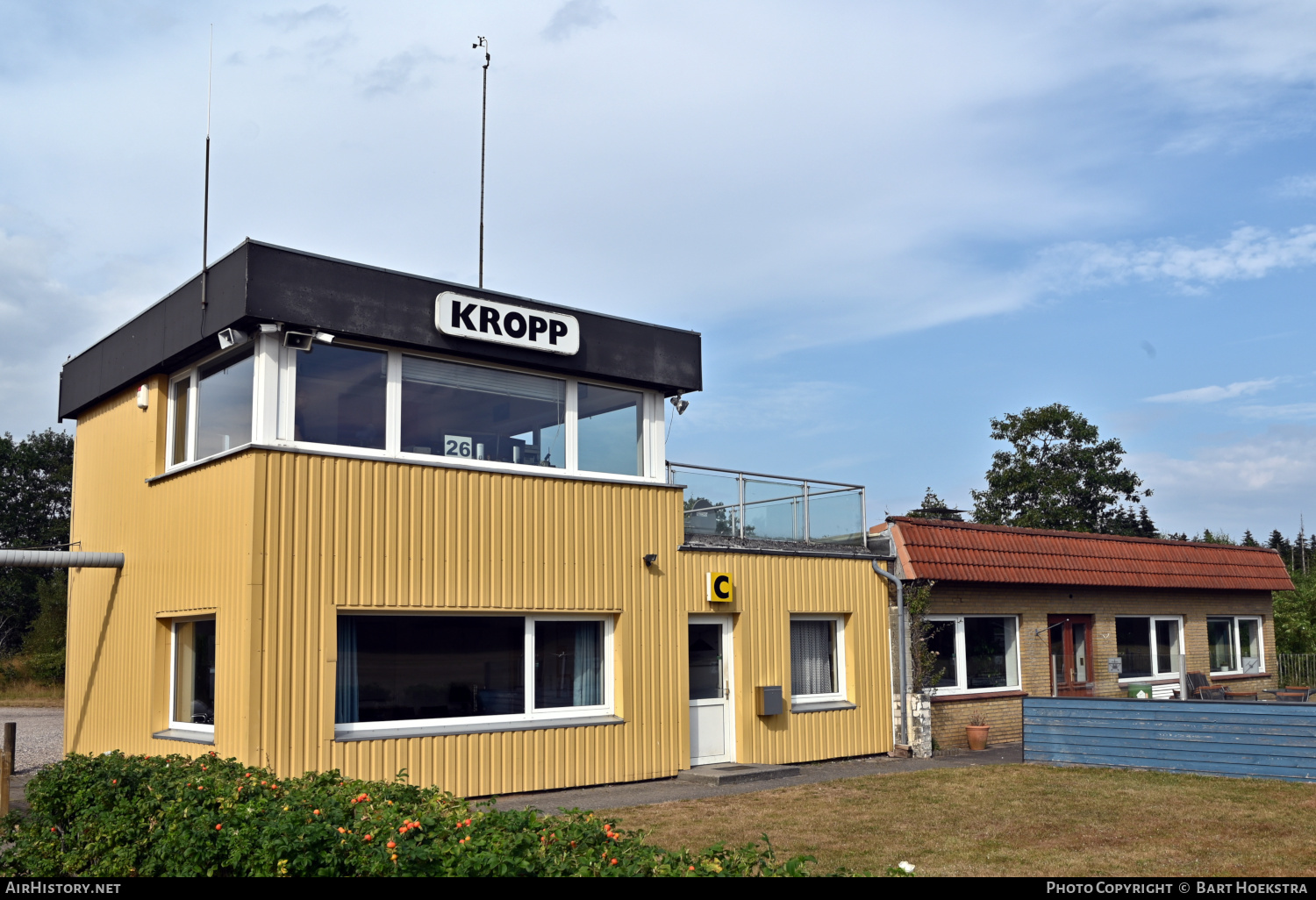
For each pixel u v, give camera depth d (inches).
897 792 481.1
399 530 460.4
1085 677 772.6
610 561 533.0
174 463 513.0
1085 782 502.0
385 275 465.1
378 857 215.3
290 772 417.1
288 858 221.1
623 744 523.5
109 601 557.3
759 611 594.9
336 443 452.4
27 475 2206.0
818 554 629.0
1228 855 342.0
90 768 312.8
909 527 671.8
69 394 616.4
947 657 687.1
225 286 442.3
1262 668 929.5
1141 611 821.9
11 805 473.1
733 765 565.6
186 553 471.8
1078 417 1549.0
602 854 216.5
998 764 581.9
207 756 323.3
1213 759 520.1
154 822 266.2
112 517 561.6
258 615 417.1
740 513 608.4
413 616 468.1
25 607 2000.5
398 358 474.9
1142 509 1638.8
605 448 547.5
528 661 502.3
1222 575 880.3
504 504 496.7
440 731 461.7
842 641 646.5
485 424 502.3
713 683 579.8
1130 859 338.6
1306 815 409.4
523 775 485.1
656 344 561.9
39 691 1487.5
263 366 435.2
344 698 442.6
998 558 710.5
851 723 629.9
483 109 594.2
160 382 520.7
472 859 204.4
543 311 513.7
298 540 431.5
